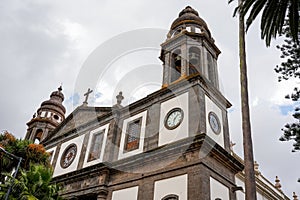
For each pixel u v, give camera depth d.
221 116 18.34
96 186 17.91
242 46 10.76
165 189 14.70
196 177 13.86
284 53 16.92
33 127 30.03
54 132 26.45
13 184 13.07
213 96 18.31
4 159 16.38
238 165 16.45
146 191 15.41
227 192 15.17
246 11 10.23
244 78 10.11
